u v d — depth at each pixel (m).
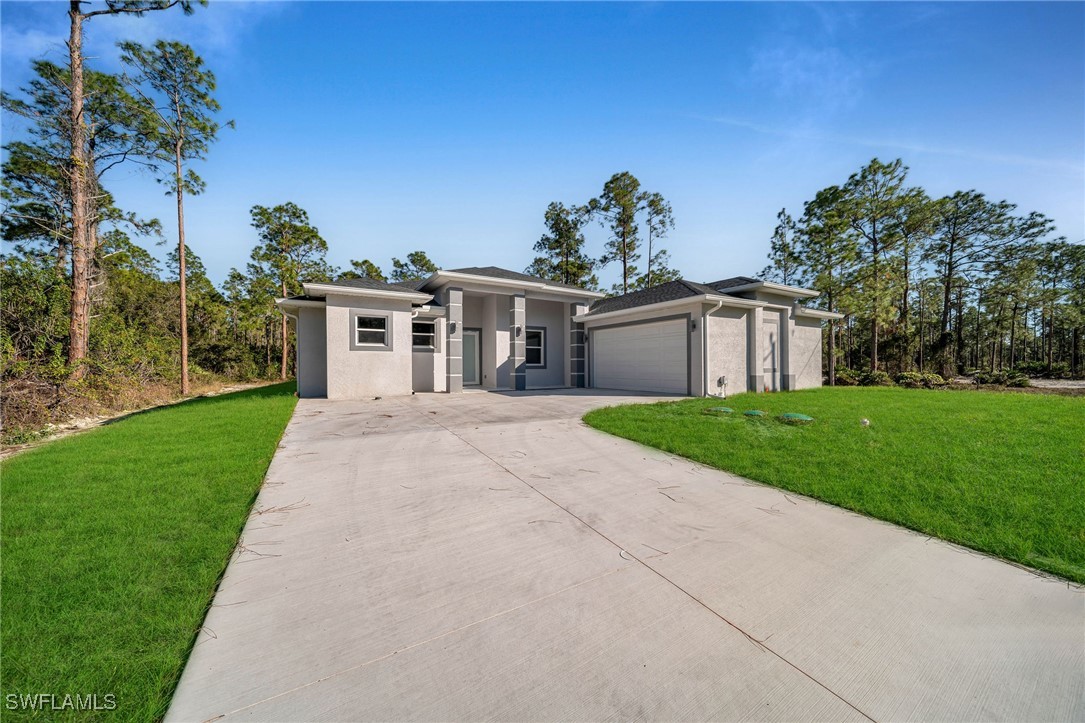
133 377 14.16
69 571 2.60
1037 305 34.16
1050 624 2.19
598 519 3.61
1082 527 3.27
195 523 3.38
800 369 16.55
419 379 14.96
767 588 2.55
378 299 12.90
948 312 31.39
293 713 1.63
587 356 17.11
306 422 8.16
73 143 13.39
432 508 3.84
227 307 30.30
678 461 5.41
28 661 1.83
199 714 1.62
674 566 2.82
